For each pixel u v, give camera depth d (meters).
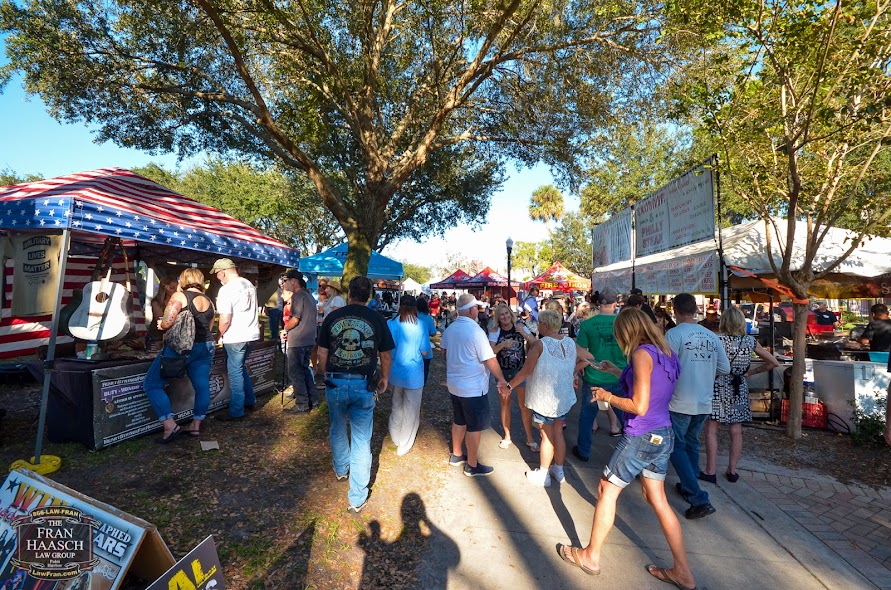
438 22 8.53
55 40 8.13
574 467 4.97
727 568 3.17
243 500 3.74
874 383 5.80
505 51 8.66
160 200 6.28
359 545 3.30
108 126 9.85
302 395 6.04
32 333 7.69
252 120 10.52
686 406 3.92
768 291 7.35
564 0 8.74
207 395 5.02
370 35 8.45
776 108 5.79
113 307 4.79
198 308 4.80
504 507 3.97
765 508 4.09
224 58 9.72
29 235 4.95
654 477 2.95
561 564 3.17
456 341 4.59
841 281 7.55
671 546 2.92
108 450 4.40
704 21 5.30
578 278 21.83
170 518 3.39
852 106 5.28
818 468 5.01
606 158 11.27
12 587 1.98
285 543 3.22
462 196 15.45
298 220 26.28
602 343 5.21
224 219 7.02
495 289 25.61
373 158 9.29
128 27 8.81
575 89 9.52
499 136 11.39
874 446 5.48
